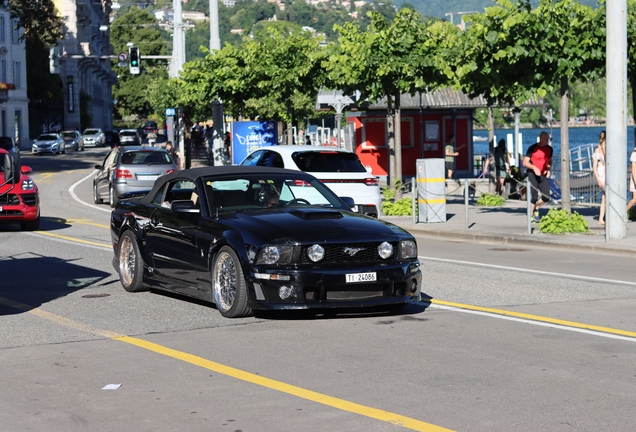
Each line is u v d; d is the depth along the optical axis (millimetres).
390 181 29922
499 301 11477
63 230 21516
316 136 57562
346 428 6191
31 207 21125
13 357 8570
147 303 11539
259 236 9961
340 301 9773
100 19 153000
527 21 19422
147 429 6250
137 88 174000
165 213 11688
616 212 17703
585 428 6148
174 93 50938
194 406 6797
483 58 20422
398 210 23766
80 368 8078
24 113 96375
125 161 27406
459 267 14867
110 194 27859
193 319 10359
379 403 6805
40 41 74938
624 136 17672
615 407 6648
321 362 8156
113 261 13000
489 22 19953
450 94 41094
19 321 10414
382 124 41094
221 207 10961
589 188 29078
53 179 44156
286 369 7914
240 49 35250
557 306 11094
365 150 41094
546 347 8719
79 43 123125
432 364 8031
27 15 69250
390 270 9953
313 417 6457
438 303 11305
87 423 6422
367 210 19734
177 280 11312
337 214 10570
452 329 9633
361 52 26688
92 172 50219
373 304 9859
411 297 10195
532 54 19531
